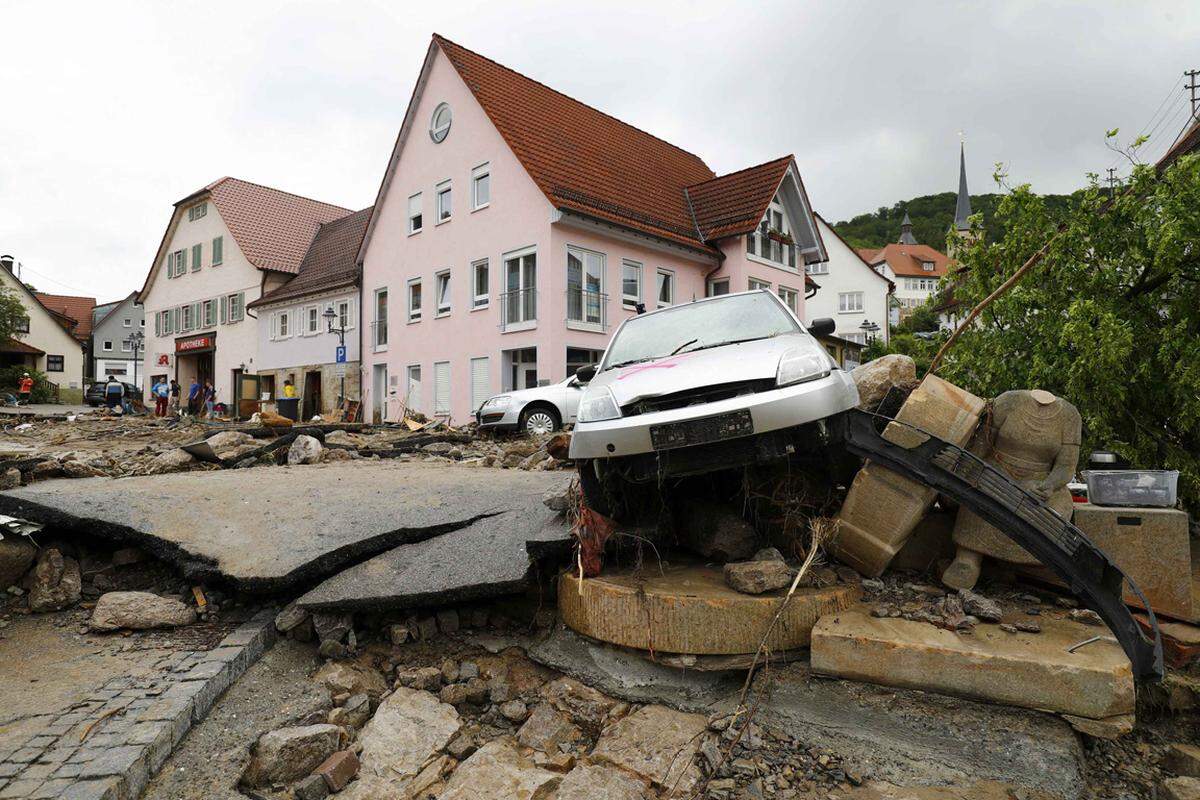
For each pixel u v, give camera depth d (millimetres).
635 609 3484
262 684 3387
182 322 37406
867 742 2883
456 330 22797
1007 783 2650
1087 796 2648
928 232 113688
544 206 19984
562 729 3197
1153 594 3473
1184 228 6203
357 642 3795
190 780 2648
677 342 5000
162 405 30266
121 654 3473
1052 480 3633
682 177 27984
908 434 3539
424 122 24156
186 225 36750
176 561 4160
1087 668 2725
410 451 10859
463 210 22562
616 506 4207
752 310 5145
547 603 4121
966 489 3373
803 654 3391
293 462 8930
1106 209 6949
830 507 4043
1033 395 3691
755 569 3504
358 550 4199
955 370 7789
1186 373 6055
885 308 55906
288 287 31156
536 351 20562
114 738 2658
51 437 14023
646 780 2773
